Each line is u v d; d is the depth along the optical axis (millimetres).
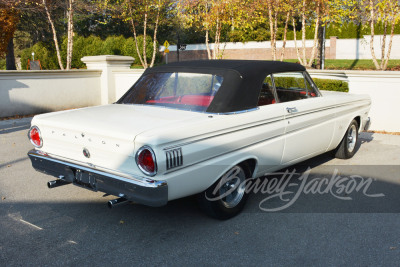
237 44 38094
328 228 3965
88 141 3723
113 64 13320
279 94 4699
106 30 38344
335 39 32781
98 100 13414
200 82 4277
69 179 3977
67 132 3904
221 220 4164
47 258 3377
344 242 3668
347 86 9656
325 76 10414
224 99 4020
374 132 8742
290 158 4879
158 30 39438
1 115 10797
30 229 3943
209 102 4059
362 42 31062
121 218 4219
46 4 15453
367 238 3746
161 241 3695
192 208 4492
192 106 4133
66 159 4012
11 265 3254
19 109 11211
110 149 3557
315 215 4285
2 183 5332
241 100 4121
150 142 3258
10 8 13922
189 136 3512
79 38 27672
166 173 3375
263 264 3287
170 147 3373
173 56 40969
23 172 5840
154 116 3891
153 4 18516
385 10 13008
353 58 32406
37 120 4250
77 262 3316
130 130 3451
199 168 3639
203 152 3650
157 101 4430
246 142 4102
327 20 14750
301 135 4926
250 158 4180
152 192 3289
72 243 3652
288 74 4879
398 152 6973
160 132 3348
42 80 11664
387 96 8680
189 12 17922
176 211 4410
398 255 3428
